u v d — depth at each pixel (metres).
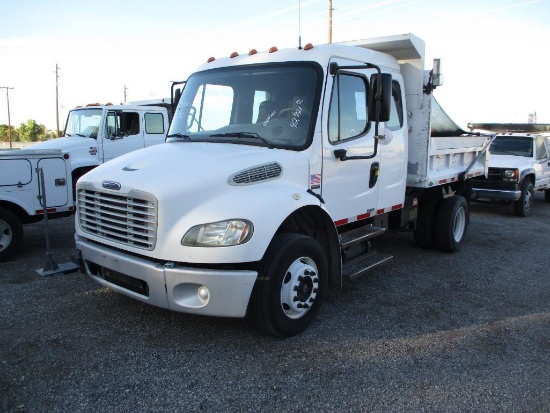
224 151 4.41
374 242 8.22
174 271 3.71
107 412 3.15
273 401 3.31
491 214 12.04
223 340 4.21
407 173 6.42
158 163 4.20
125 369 3.69
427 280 6.18
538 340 4.41
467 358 4.02
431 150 6.50
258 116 4.82
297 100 4.65
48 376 3.56
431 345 4.25
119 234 4.06
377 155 5.49
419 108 6.23
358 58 5.16
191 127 5.21
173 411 3.18
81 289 5.39
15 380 3.50
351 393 3.44
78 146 10.82
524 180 11.57
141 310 4.82
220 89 5.13
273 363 3.83
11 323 4.48
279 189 4.16
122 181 4.01
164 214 3.73
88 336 4.23
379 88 4.59
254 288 3.98
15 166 6.52
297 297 4.24
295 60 4.77
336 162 4.82
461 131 8.22
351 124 5.02
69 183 7.08
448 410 3.26
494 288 5.94
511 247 8.23
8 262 6.54
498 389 3.54
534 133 12.95
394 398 3.39
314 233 4.77
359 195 5.27
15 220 6.61
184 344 4.12
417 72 6.14
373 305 5.21
